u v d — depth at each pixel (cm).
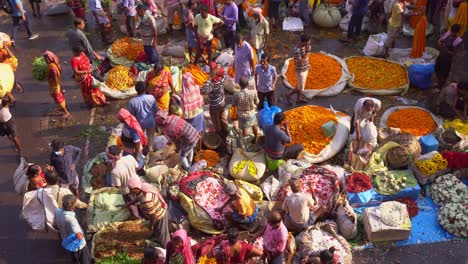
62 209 833
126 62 1403
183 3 1530
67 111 1278
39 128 1241
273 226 804
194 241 912
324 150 1095
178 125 993
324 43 1521
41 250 955
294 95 1313
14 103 1316
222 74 1087
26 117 1275
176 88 1295
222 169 1051
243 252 825
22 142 1202
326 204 956
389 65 1382
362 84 1321
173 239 786
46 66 1262
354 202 984
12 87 1269
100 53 1496
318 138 1122
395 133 1088
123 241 934
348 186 991
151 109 1066
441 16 1502
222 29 1491
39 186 937
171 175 1027
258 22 1316
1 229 997
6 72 1247
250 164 1057
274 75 1176
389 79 1331
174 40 1541
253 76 1238
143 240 935
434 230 959
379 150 1059
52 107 1306
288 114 1188
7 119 1094
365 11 1455
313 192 945
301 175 1003
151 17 1308
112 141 1141
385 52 1423
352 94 1310
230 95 1316
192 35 1351
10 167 1135
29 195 906
